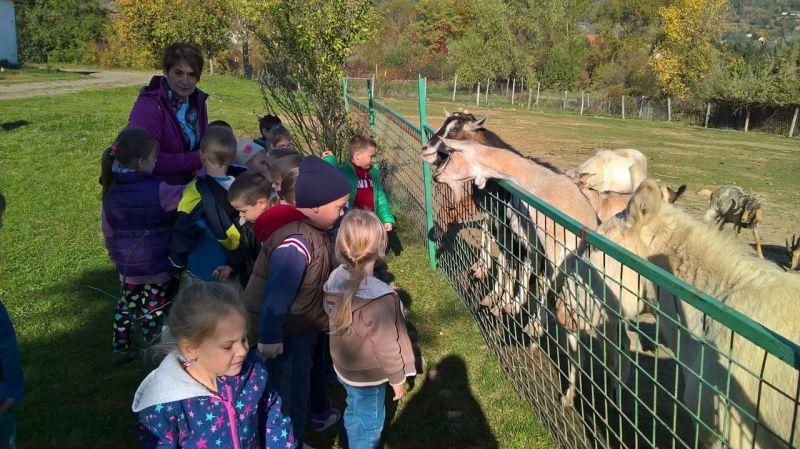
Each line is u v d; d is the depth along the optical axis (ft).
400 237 26.14
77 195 31.09
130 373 15.11
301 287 10.34
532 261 16.53
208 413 7.36
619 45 200.23
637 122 112.27
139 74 127.34
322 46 30.55
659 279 8.41
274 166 13.11
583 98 132.98
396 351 9.98
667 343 11.64
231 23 141.90
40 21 167.02
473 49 163.53
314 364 12.38
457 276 20.30
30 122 52.24
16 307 18.58
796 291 8.45
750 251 10.22
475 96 149.28
